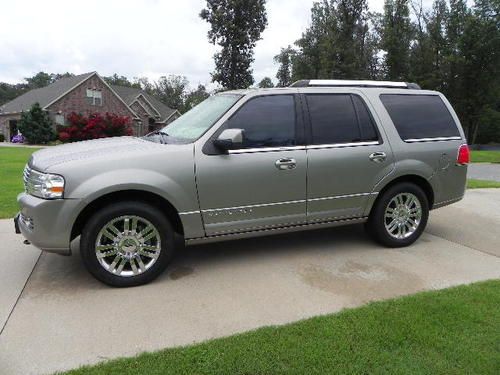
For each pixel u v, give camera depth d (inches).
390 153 188.4
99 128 1386.6
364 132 185.6
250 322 126.3
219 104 176.4
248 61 1264.8
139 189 146.6
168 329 122.3
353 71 1325.0
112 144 163.8
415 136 196.2
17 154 803.4
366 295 145.2
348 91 187.3
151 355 107.7
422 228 202.4
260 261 178.5
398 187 193.3
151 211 151.2
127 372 100.8
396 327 120.0
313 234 219.1
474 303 135.4
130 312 132.6
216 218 161.0
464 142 208.7
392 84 201.8
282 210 171.8
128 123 1486.2
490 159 1115.9
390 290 149.6
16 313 131.1
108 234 148.8
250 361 104.5
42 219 140.7
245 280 158.2
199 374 99.9
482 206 293.0
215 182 157.5
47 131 1434.5
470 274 165.2
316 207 178.4
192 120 179.3
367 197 187.2
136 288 151.1
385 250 194.2
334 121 180.5
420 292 145.6
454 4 1617.9
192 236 159.5
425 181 200.5
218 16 1205.1
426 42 1610.5
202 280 158.2
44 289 149.3
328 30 1396.4
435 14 1646.2
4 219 243.0
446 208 286.5
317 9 1622.8
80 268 169.2
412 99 201.3
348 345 111.2
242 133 155.8
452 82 1632.6
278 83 2233.0
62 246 143.8
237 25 1235.9
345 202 183.5
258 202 166.4
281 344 111.9
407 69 1541.6
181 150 154.1
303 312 132.5
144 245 153.5
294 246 199.0
